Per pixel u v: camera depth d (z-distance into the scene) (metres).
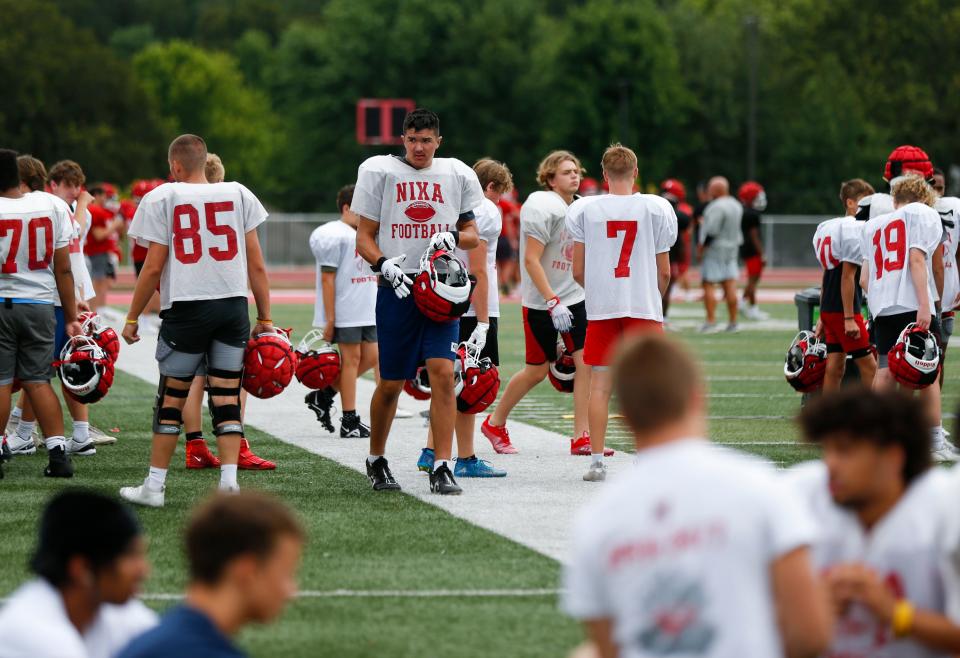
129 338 27.31
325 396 37.59
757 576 10.62
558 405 45.62
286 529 11.57
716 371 55.16
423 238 28.66
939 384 34.72
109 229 75.38
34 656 12.98
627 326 30.12
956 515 12.44
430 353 28.33
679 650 10.57
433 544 23.94
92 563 13.22
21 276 29.80
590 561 10.92
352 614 19.58
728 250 74.19
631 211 29.92
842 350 36.69
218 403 27.62
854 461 12.59
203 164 27.47
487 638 18.47
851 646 12.67
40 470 31.59
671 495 10.69
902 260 33.34
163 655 11.25
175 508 27.12
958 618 12.30
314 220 147.00
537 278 32.97
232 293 27.25
